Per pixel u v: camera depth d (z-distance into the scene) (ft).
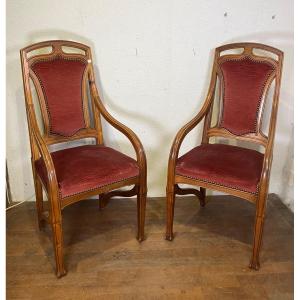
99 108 5.73
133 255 5.43
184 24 5.96
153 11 5.82
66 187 4.61
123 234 5.95
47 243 5.69
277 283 4.90
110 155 5.40
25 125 6.35
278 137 6.86
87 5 5.69
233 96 5.75
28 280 4.89
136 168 5.21
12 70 5.95
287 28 6.13
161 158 6.92
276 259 5.39
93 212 6.63
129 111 6.51
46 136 5.45
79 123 5.72
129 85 6.31
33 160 5.44
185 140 6.80
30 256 5.38
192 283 4.88
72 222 6.30
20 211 6.62
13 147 6.48
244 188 4.80
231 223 6.33
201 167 5.12
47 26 5.77
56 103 5.43
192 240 5.82
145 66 6.19
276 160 7.05
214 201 7.11
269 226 6.23
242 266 5.22
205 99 6.33
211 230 6.10
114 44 5.99
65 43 5.44
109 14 5.78
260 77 5.52
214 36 6.09
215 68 5.87
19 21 5.68
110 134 6.64
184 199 7.14
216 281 4.92
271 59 5.45
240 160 5.24
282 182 7.14
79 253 5.45
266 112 6.64
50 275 4.99
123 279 4.93
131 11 5.79
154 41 6.03
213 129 6.01
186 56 6.19
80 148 5.68
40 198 5.79
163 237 5.88
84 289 4.75
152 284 4.85
